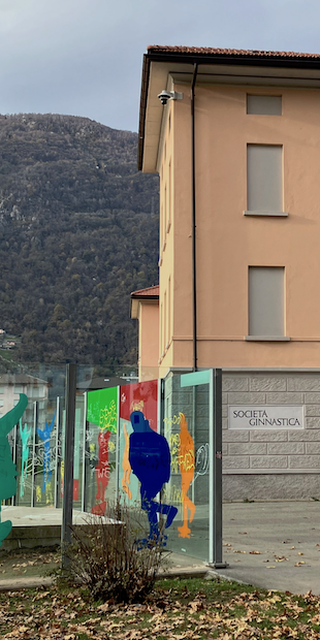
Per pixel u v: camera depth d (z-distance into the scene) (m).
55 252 130.62
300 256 17.33
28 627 5.97
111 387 9.10
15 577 7.52
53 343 112.81
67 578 7.44
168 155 19.52
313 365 16.98
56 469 8.98
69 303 118.62
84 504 9.14
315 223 17.48
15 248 132.62
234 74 17.38
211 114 17.48
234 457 16.48
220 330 16.86
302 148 17.67
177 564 8.25
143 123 21.66
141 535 7.72
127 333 114.88
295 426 16.73
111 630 5.87
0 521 8.06
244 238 17.20
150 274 128.12
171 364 17.14
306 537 10.91
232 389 16.69
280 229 17.36
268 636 5.66
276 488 16.47
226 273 17.06
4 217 139.75
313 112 17.80
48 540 8.20
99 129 189.62
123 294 120.75
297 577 7.81
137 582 6.78
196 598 6.82
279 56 16.84
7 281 121.38
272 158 17.69
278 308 17.23
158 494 8.79
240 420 16.62
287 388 16.83
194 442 8.59
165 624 6.00
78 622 6.12
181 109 17.44
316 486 16.56
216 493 8.33
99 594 6.75
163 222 22.20
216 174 17.33
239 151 17.45
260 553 9.42
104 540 6.96
